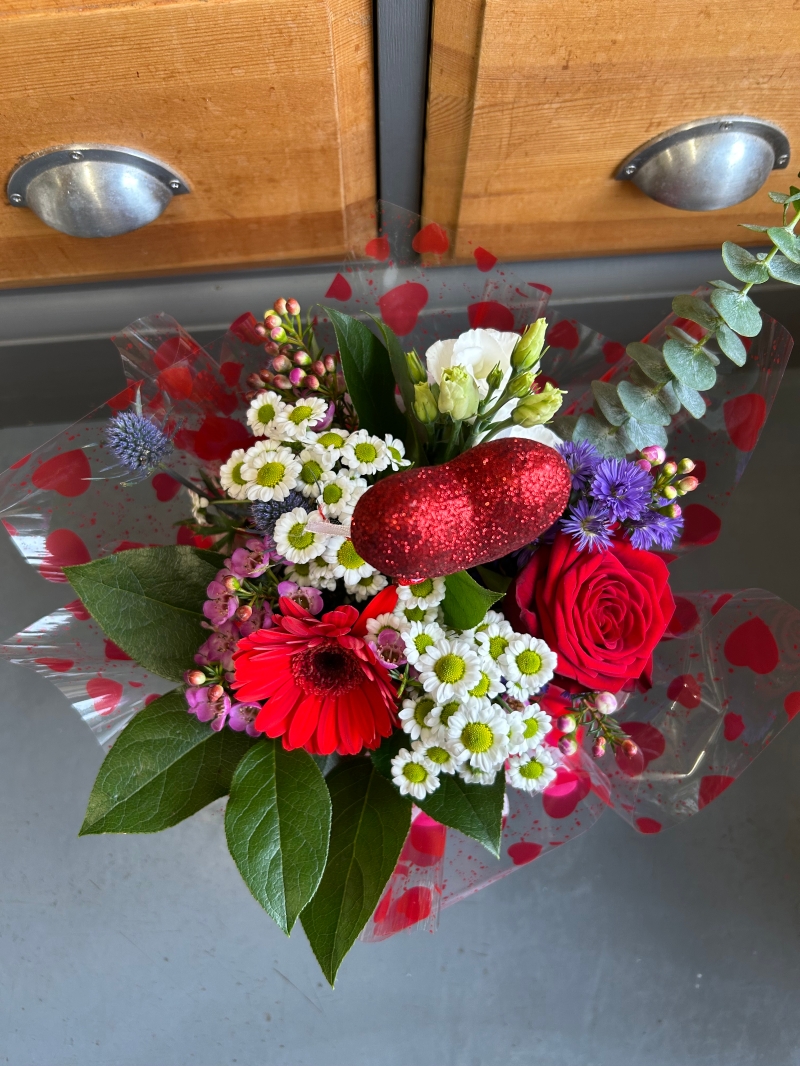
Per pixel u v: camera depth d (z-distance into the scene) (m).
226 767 0.33
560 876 0.49
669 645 0.45
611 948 0.48
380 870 0.32
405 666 0.32
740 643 0.44
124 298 0.50
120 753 0.32
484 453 0.23
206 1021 0.47
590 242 0.49
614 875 0.49
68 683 0.41
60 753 0.51
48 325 0.49
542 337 0.29
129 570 0.33
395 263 0.44
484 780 0.32
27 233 0.44
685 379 0.34
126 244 0.46
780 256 0.32
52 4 0.32
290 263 0.50
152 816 0.32
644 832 0.45
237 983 0.47
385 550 0.22
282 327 0.36
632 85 0.38
